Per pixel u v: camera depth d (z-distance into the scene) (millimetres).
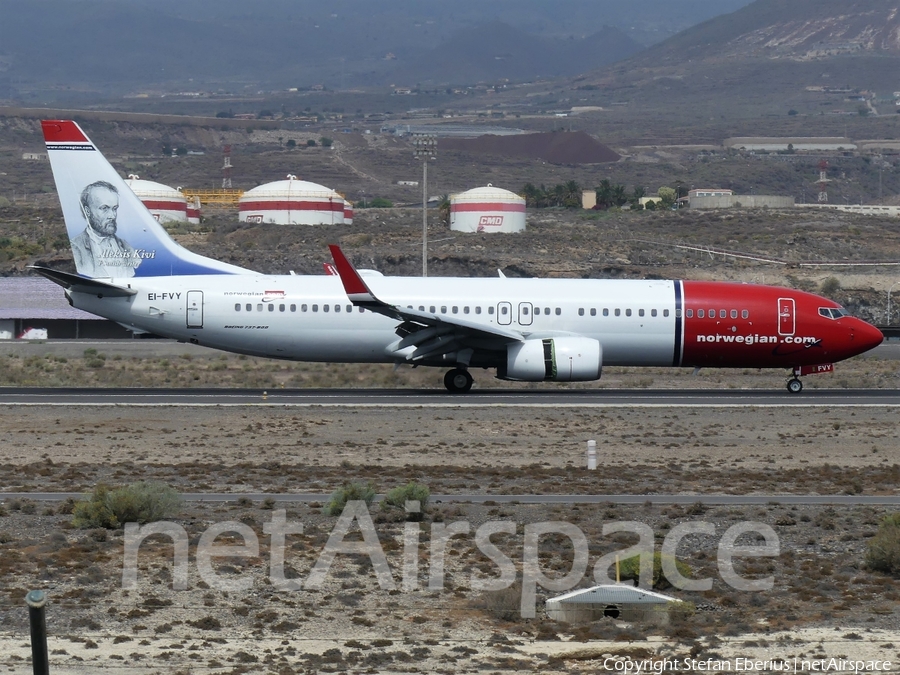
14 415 132125
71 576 65250
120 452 108375
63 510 81625
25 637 54844
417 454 109188
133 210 159500
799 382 167750
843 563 70875
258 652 53844
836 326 162375
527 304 159000
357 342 158000
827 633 57750
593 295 161000
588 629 58094
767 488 94312
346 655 53719
